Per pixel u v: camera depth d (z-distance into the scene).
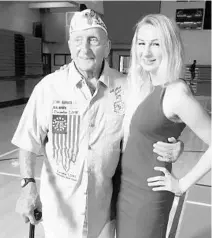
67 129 1.22
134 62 1.19
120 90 1.26
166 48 1.04
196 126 1.04
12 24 11.65
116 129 1.25
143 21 1.10
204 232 2.36
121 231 1.30
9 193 3.01
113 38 12.61
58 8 13.13
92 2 11.80
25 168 1.25
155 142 1.15
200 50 12.66
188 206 2.81
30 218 1.20
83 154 1.21
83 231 1.29
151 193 1.18
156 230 1.21
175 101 1.03
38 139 1.26
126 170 1.26
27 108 1.24
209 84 12.55
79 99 1.20
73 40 1.16
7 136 5.44
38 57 12.48
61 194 1.27
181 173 3.75
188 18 12.42
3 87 9.70
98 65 1.20
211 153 1.07
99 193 1.27
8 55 10.41
